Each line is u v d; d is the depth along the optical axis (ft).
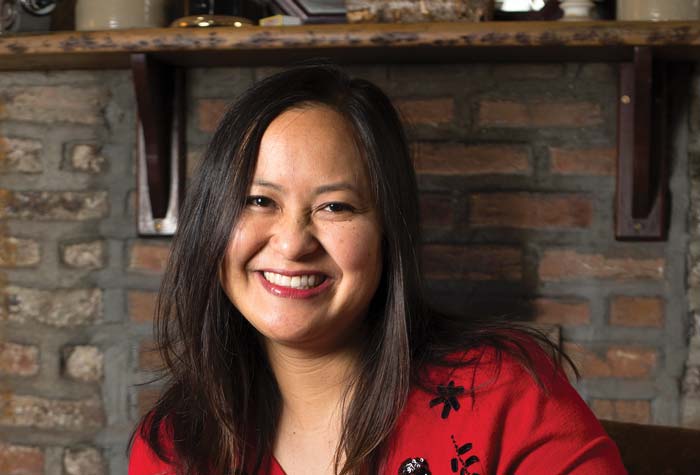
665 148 5.12
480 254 5.32
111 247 5.66
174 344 3.79
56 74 5.64
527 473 3.17
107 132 5.63
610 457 3.16
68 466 5.72
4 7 5.33
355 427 3.34
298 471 3.57
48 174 5.68
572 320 5.29
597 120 5.23
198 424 3.72
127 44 4.93
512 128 5.28
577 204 5.26
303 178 3.12
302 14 5.33
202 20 5.06
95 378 5.71
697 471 3.80
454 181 5.32
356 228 3.18
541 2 5.14
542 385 3.25
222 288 3.53
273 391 3.70
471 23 4.67
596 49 4.83
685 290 5.20
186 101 5.50
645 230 5.15
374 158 3.21
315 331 3.25
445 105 5.32
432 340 3.51
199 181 3.39
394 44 4.71
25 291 5.73
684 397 5.23
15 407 5.76
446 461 3.22
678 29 4.56
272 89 3.24
